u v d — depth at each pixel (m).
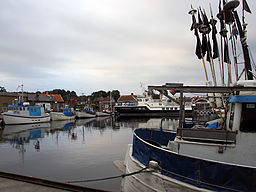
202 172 4.25
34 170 10.70
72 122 42.25
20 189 4.44
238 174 3.84
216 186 4.04
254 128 4.93
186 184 4.41
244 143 4.96
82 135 23.89
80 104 91.75
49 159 12.91
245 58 8.27
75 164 11.73
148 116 53.19
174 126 33.38
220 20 9.51
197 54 10.16
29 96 56.16
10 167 11.22
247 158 4.89
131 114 53.44
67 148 16.42
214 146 5.16
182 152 5.49
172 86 5.83
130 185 6.29
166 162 4.93
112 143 18.73
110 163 11.88
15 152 15.01
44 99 60.34
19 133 25.22
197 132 5.43
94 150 15.59
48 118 41.25
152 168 5.03
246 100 4.93
